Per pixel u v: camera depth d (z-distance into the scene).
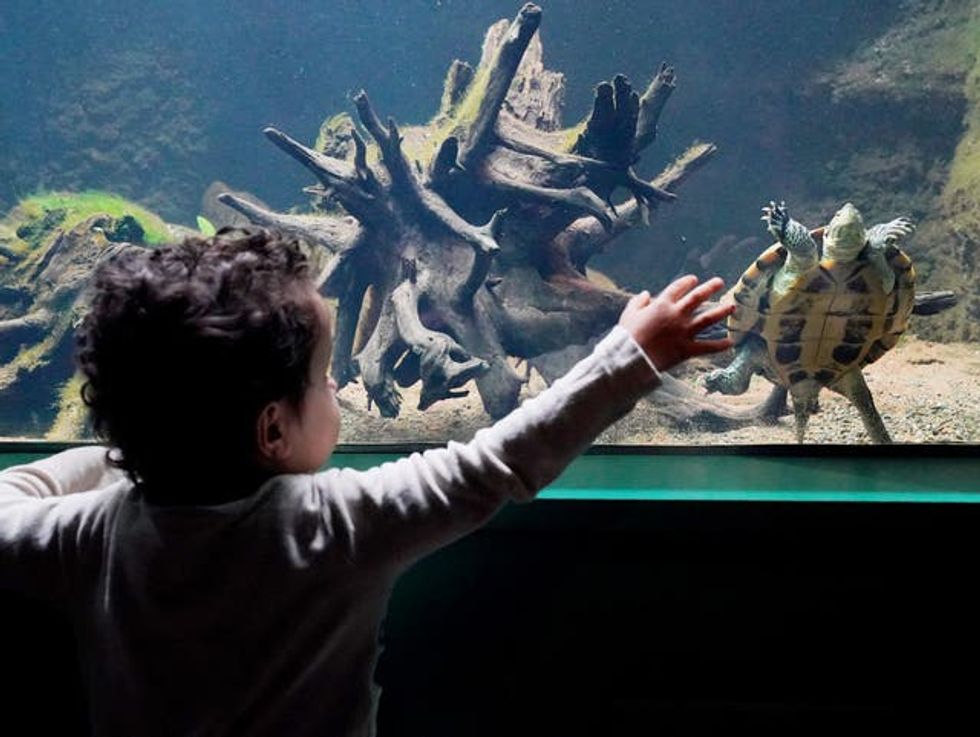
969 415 2.36
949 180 5.28
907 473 1.36
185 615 0.80
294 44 7.48
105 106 7.59
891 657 1.15
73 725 1.22
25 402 3.82
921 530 1.08
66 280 4.35
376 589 0.84
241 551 0.80
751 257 5.67
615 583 1.17
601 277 4.60
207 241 0.85
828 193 6.00
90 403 0.82
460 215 3.51
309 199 7.21
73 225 4.71
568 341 3.26
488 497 0.82
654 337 0.87
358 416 2.81
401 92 7.45
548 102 4.64
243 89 7.60
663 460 1.49
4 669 1.21
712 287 0.88
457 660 1.21
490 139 3.55
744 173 6.32
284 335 0.79
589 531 1.13
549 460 0.83
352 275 3.44
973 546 1.09
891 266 2.27
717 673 1.18
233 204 3.65
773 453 1.52
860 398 2.38
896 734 1.17
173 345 0.76
